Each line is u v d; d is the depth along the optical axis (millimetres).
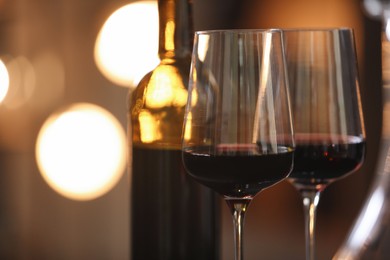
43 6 4156
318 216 4195
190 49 1014
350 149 970
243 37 787
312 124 975
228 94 792
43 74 4152
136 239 1042
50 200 4129
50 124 2828
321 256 3910
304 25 4270
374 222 1038
